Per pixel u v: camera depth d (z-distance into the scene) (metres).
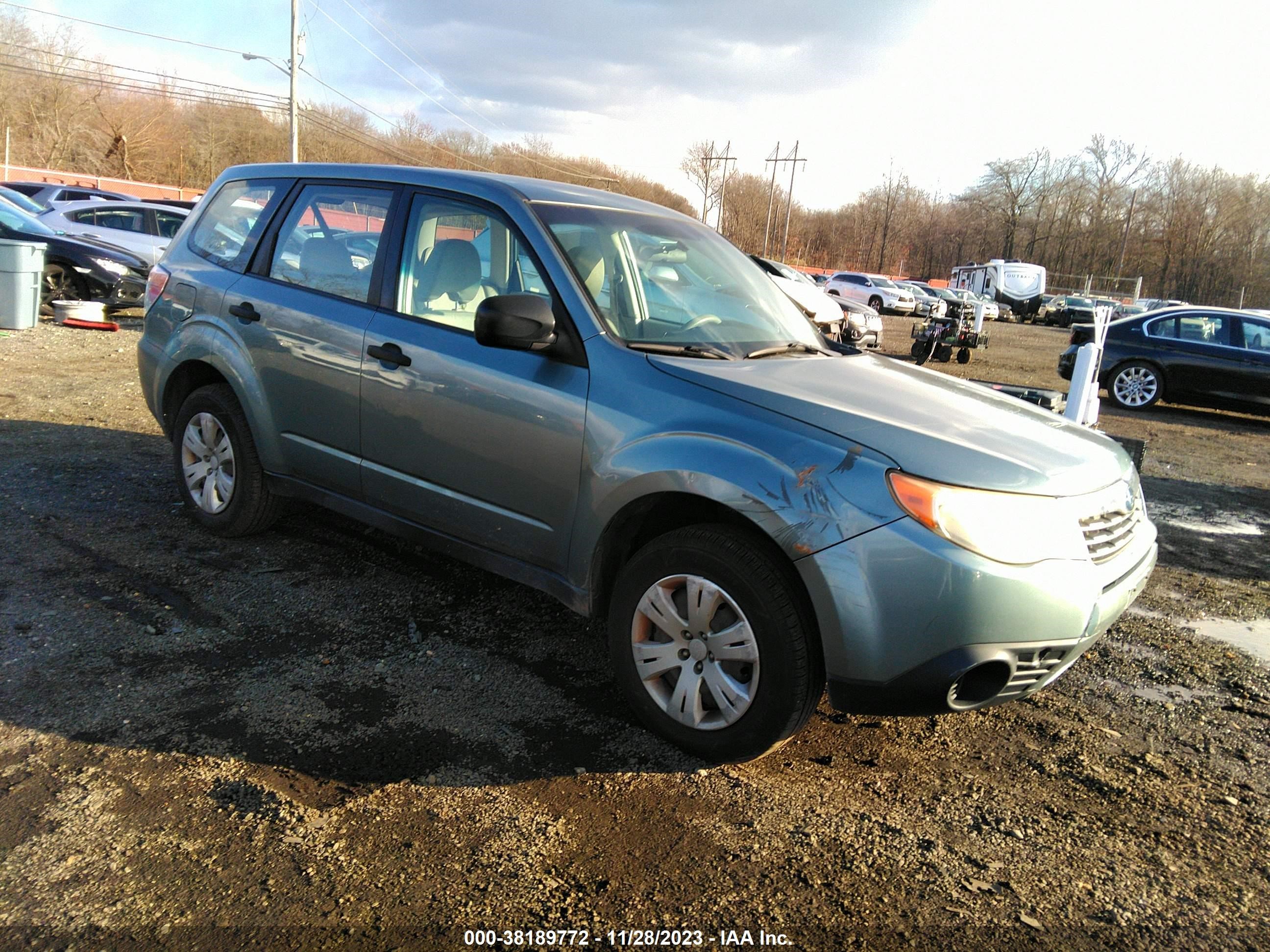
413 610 3.71
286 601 3.69
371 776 2.55
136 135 55.88
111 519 4.49
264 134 57.22
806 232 99.06
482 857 2.25
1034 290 43.12
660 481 2.69
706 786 2.63
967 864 2.37
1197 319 12.30
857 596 2.40
